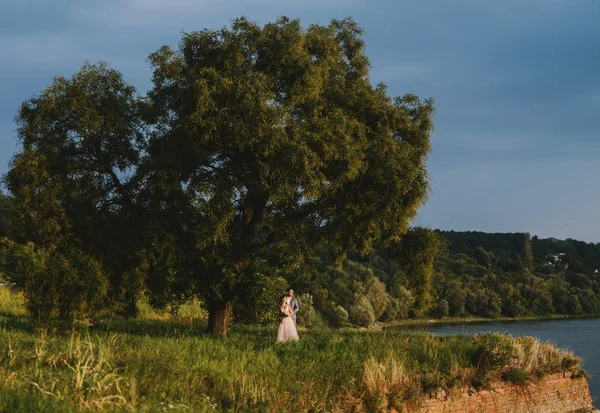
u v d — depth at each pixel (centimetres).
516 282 10988
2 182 1638
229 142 1667
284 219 1948
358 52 1970
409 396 1182
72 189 1703
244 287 1833
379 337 1681
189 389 930
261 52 1748
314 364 1205
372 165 1742
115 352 1078
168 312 2678
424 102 1934
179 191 1708
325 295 6450
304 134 1636
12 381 795
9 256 2306
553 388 1532
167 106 1762
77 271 1612
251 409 912
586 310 10806
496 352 1445
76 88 1661
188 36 1764
